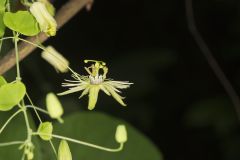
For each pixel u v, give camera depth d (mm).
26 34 427
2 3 430
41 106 636
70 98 704
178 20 841
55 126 566
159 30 842
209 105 817
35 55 651
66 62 444
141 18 838
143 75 819
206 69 847
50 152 525
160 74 833
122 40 831
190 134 840
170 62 835
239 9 825
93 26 813
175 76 839
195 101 842
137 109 811
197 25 837
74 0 483
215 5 831
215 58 846
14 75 517
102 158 570
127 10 836
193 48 844
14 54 448
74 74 449
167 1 839
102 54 815
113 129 575
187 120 825
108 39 821
